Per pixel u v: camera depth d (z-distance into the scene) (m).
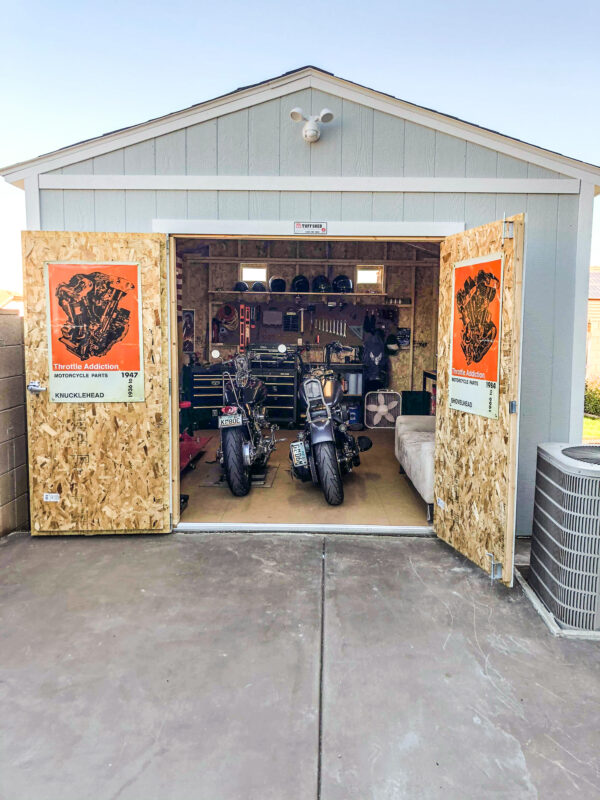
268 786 1.66
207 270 8.51
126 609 2.74
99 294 3.59
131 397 3.65
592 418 10.03
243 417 4.50
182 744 1.84
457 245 3.42
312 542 3.62
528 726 1.93
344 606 2.78
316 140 3.69
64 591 2.93
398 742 1.85
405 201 3.73
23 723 1.94
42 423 3.65
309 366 8.10
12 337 3.83
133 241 3.58
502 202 3.71
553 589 2.68
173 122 3.72
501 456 2.98
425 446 4.02
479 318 3.16
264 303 8.54
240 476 4.42
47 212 3.80
